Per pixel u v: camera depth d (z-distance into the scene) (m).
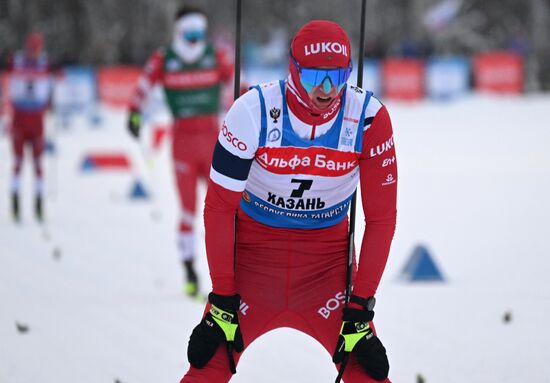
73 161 49.09
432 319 18.12
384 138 10.47
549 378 14.39
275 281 10.88
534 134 56.00
